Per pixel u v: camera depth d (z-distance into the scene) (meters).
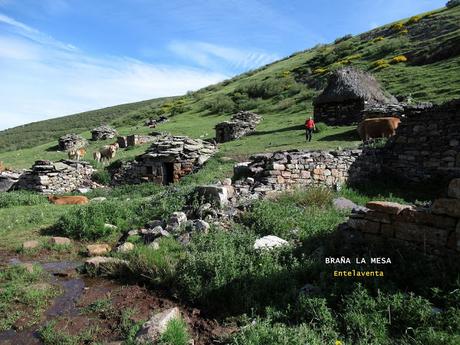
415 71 39.31
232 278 5.91
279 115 39.59
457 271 5.16
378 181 14.20
